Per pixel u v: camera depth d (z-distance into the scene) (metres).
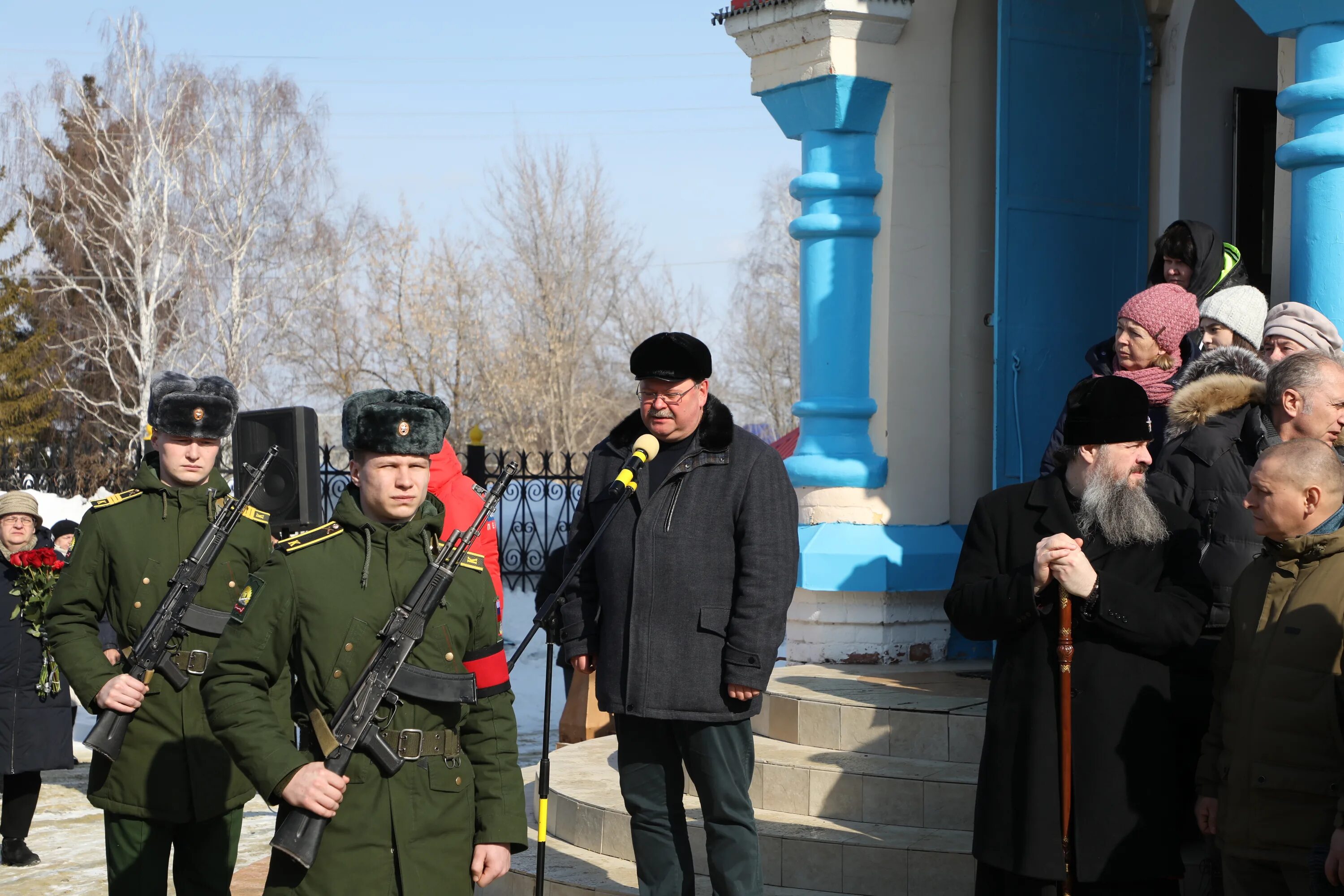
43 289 29.66
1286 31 5.35
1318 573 3.61
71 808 8.33
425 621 3.40
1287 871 3.55
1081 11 7.55
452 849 3.44
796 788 5.63
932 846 5.05
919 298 7.54
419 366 36.44
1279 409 4.08
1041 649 3.95
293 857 3.23
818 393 7.56
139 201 27.55
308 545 3.46
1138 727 3.85
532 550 14.60
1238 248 7.51
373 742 3.34
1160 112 7.77
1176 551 4.00
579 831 5.86
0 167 29.44
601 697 4.59
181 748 4.62
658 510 4.57
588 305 38.72
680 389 4.55
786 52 7.54
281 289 31.17
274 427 5.91
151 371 27.20
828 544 7.30
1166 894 3.89
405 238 36.19
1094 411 3.96
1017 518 4.16
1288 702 3.57
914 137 7.53
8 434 27.69
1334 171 5.18
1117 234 7.70
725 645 4.47
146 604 4.78
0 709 6.98
